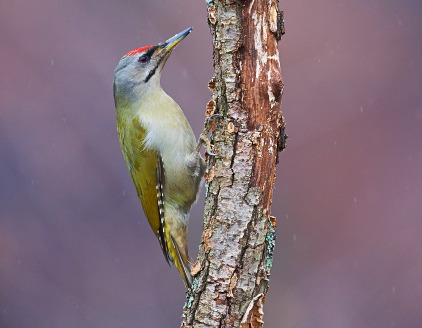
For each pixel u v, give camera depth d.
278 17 8.24
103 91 14.71
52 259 13.40
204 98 14.54
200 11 15.48
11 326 13.06
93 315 13.22
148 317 13.46
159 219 10.71
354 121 14.46
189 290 8.41
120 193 14.04
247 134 8.20
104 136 14.31
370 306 13.20
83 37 15.02
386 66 14.98
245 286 8.12
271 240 8.27
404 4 15.88
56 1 15.34
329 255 13.69
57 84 14.54
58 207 13.79
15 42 14.74
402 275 13.38
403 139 14.34
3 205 13.65
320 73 14.84
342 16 15.39
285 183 14.05
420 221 13.69
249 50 8.18
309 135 14.40
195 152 10.21
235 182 8.21
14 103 14.27
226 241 8.18
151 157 10.59
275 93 8.20
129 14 15.41
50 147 14.12
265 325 13.34
